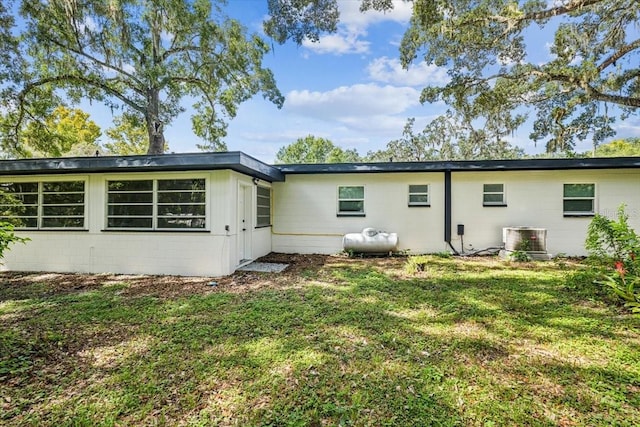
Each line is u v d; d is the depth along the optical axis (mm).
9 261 7523
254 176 8391
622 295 4336
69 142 15688
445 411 2318
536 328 3836
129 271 7145
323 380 2734
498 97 11219
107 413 2328
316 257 9336
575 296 5078
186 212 7016
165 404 2436
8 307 4746
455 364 2992
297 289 5699
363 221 9969
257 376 2807
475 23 9344
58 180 7410
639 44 9648
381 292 5457
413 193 9867
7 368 2918
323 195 10117
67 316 4336
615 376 2768
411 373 2828
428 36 10289
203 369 2926
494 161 8898
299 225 10195
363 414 2295
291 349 3311
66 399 2496
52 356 3188
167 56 13484
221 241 6852
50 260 7414
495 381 2703
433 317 4238
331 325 3961
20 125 11938
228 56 12938
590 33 10312
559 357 3129
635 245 4910
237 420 2250
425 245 9734
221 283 6188
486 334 3676
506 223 9375
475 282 6090
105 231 7230
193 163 6309
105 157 6676
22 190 7617
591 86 10688
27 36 10492
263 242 9523
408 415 2279
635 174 8828
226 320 4148
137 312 4484
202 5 11688
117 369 2941
